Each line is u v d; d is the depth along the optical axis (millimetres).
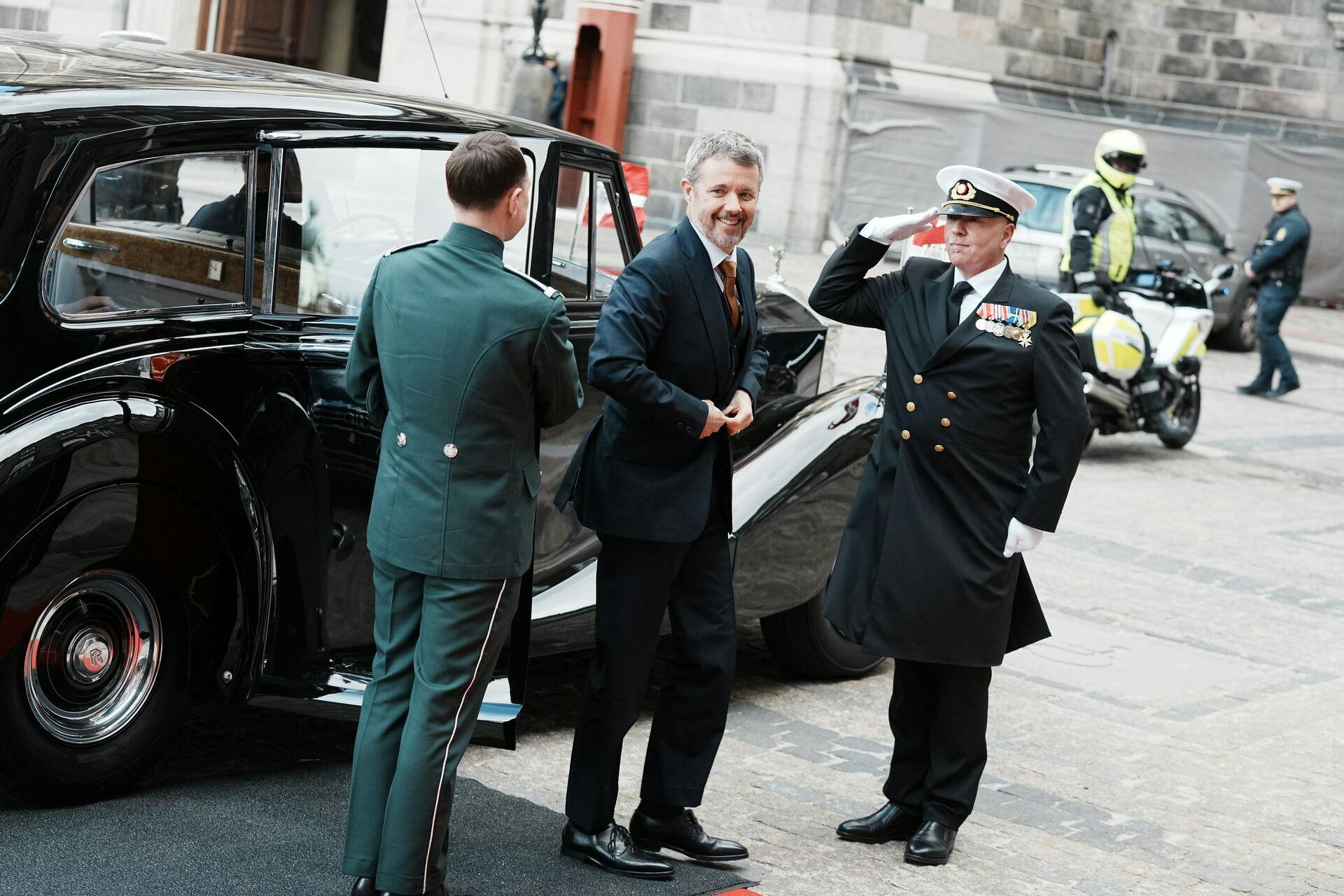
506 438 3121
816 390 5664
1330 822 4457
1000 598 3848
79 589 3469
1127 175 9953
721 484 3605
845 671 5371
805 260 18625
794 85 19719
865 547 3947
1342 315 20406
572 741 4480
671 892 3490
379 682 3207
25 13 20359
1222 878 3961
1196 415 10883
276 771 3963
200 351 3529
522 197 3160
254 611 3693
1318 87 22641
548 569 4512
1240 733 5230
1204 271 15828
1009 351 3791
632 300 3371
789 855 3840
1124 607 6754
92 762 3543
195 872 3295
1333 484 10242
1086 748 4926
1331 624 6832
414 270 3125
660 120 20328
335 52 21422
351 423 3785
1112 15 22641
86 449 3330
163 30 19875
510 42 20594
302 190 3762
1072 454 3762
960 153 20062
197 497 3578
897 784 4023
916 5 20359
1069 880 3855
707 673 3611
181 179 3514
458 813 3793
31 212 3250
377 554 3148
